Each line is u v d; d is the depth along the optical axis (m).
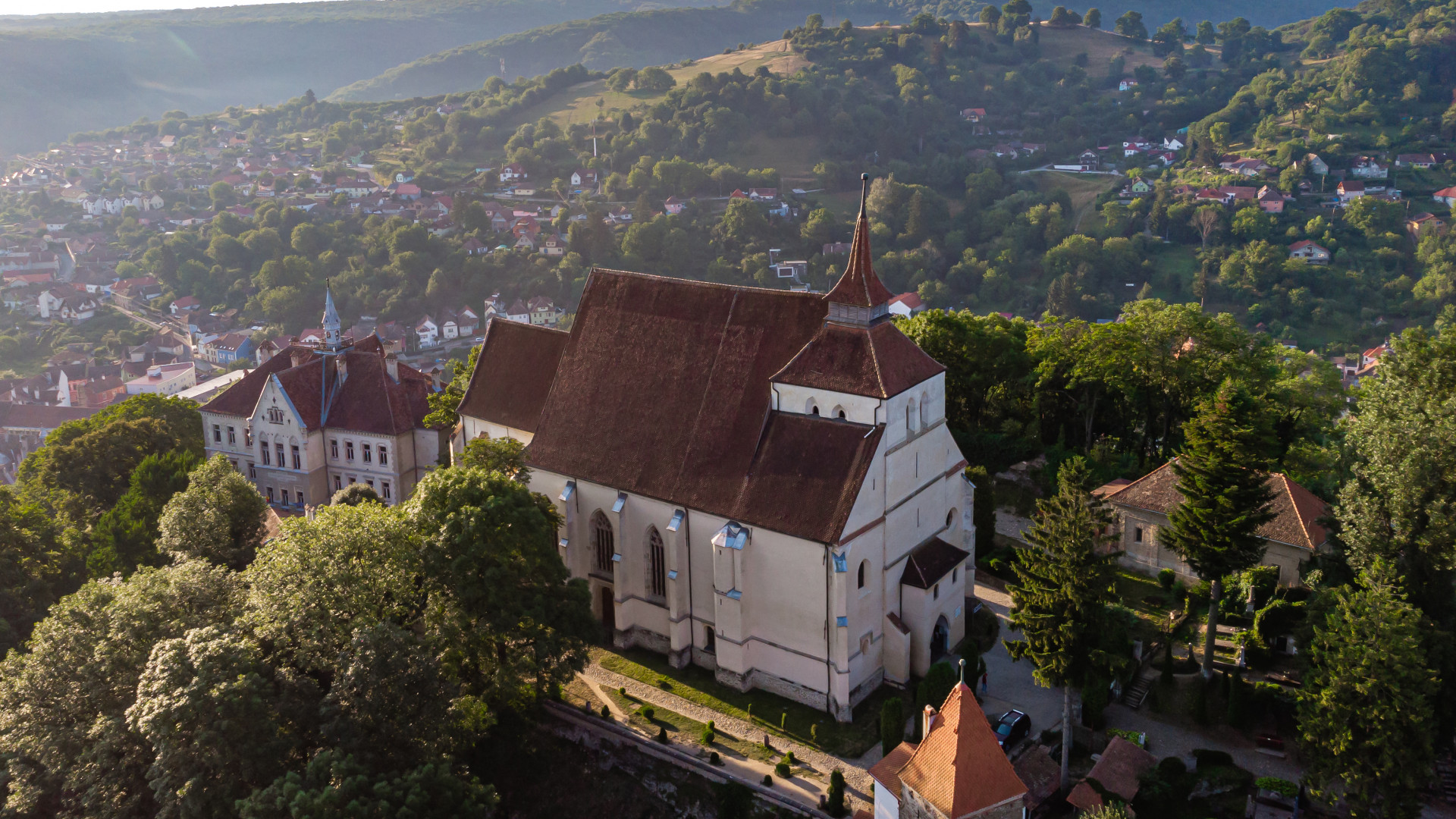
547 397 94.62
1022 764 69.19
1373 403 76.62
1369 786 62.22
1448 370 74.69
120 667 70.31
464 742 72.88
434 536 75.31
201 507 92.75
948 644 85.25
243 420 126.12
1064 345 126.19
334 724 64.88
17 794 67.25
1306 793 67.00
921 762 54.78
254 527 96.94
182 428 132.50
